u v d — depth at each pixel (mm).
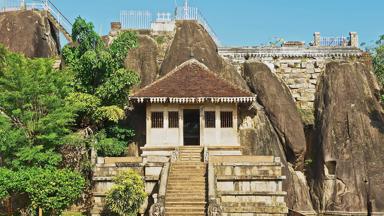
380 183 35219
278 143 37656
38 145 27938
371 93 39750
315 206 36469
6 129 27406
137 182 25984
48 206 24891
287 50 42375
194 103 32969
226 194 27172
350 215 34656
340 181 35812
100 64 34000
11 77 28969
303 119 40281
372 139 37094
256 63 41344
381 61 43281
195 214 24188
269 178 27312
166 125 33000
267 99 39125
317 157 37938
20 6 42000
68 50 35500
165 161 28297
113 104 34500
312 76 42000
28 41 38688
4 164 28094
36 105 29172
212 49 41344
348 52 42406
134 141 35219
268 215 26938
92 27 35469
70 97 31844
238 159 28906
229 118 33156
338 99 39062
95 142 31703
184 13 43031
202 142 32812
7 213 26328
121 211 25406
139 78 36000
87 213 28594
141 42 41156
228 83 33812
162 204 23547
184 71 34844
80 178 26359
